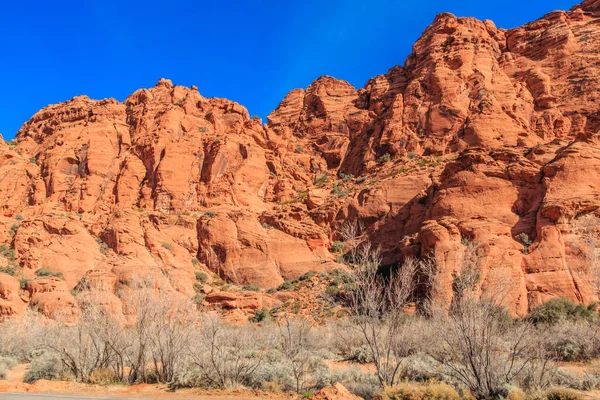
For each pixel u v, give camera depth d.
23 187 69.19
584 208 40.41
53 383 19.42
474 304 15.61
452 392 14.36
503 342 17.16
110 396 16.83
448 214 46.25
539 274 37.81
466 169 48.75
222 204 64.31
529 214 43.41
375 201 58.41
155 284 25.41
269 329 30.38
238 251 56.41
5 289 44.31
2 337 31.42
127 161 68.88
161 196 64.69
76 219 57.75
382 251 53.75
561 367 18.67
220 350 19.77
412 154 67.19
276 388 17.55
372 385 16.31
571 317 30.38
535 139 63.34
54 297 43.41
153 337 20.58
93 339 21.59
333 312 42.41
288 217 60.56
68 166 70.00
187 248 57.81
